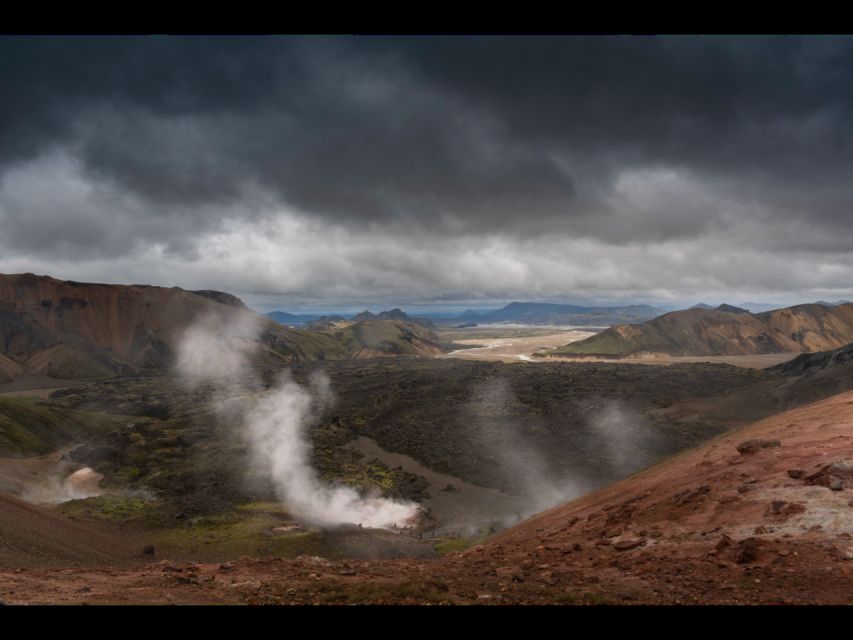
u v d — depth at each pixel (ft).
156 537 263.49
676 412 578.25
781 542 53.21
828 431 94.84
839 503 59.62
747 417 507.71
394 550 245.24
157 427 588.50
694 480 89.92
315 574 56.59
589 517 98.22
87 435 558.97
